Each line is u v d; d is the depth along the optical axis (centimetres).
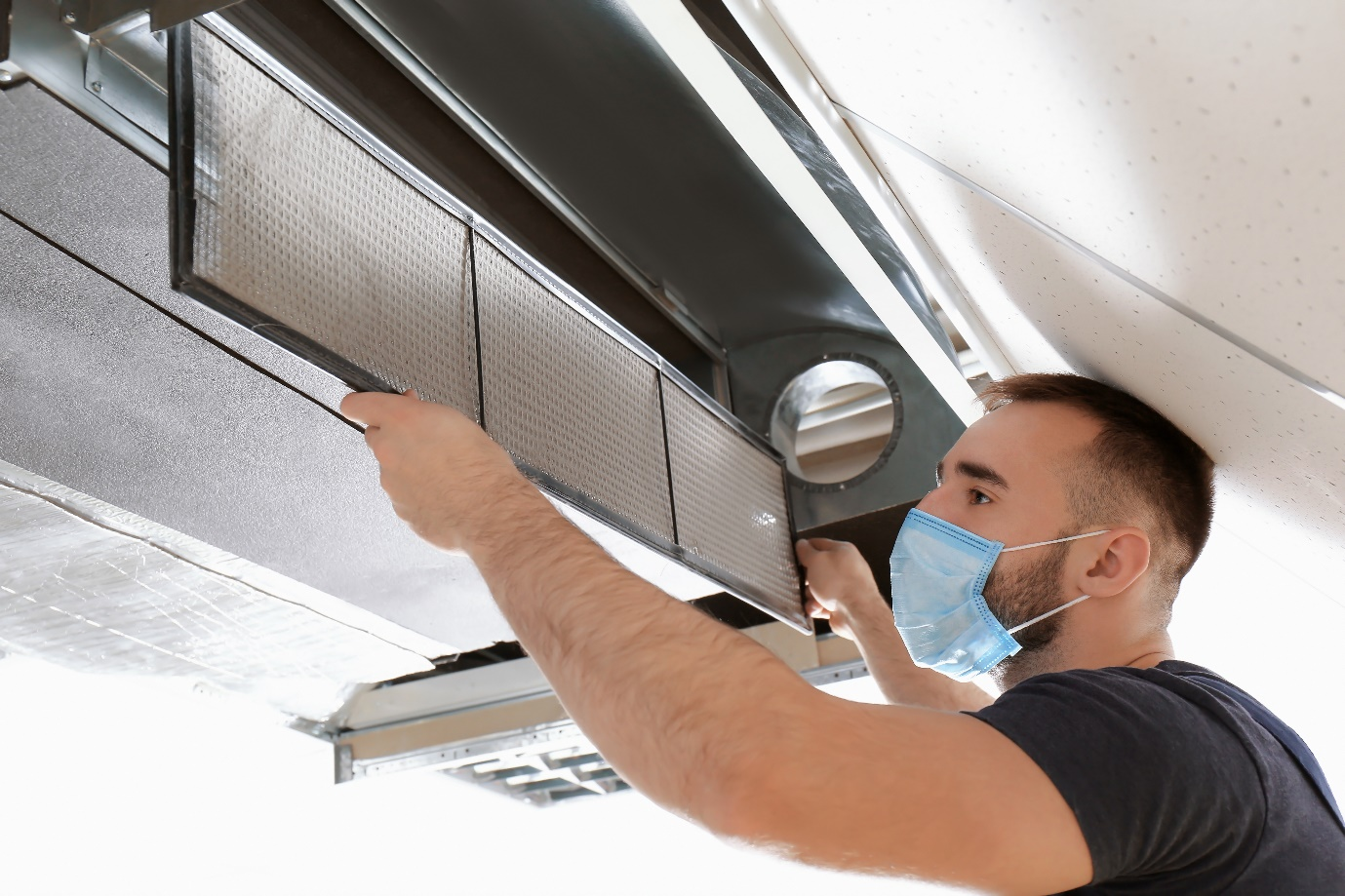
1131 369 145
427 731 282
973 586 156
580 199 197
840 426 249
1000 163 111
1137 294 120
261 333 117
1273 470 147
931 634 162
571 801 366
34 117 118
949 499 162
